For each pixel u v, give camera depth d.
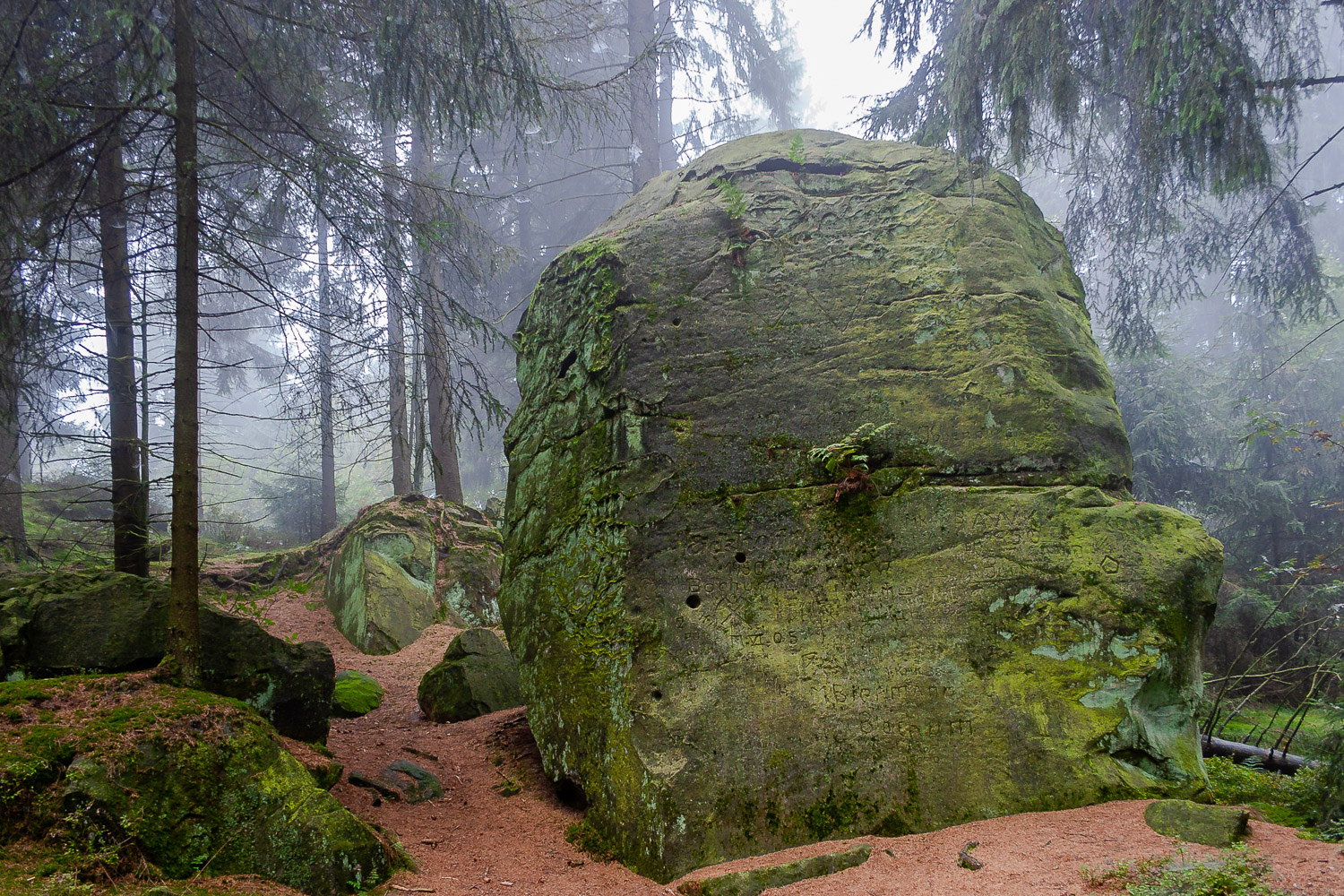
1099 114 8.67
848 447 5.50
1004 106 6.94
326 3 6.58
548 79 8.17
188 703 4.37
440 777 6.11
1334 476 12.61
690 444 5.88
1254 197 9.55
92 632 4.96
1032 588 5.04
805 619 5.29
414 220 7.31
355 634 10.67
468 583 11.88
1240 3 6.82
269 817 4.12
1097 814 4.30
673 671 5.22
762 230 6.50
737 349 6.12
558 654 5.86
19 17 5.92
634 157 14.70
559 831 5.29
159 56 5.43
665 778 4.78
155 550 12.09
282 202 8.03
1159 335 12.85
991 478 5.44
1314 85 7.90
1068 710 4.70
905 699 4.95
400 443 7.92
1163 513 5.18
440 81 6.84
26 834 3.55
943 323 5.93
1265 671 10.27
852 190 6.75
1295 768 6.93
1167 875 3.36
